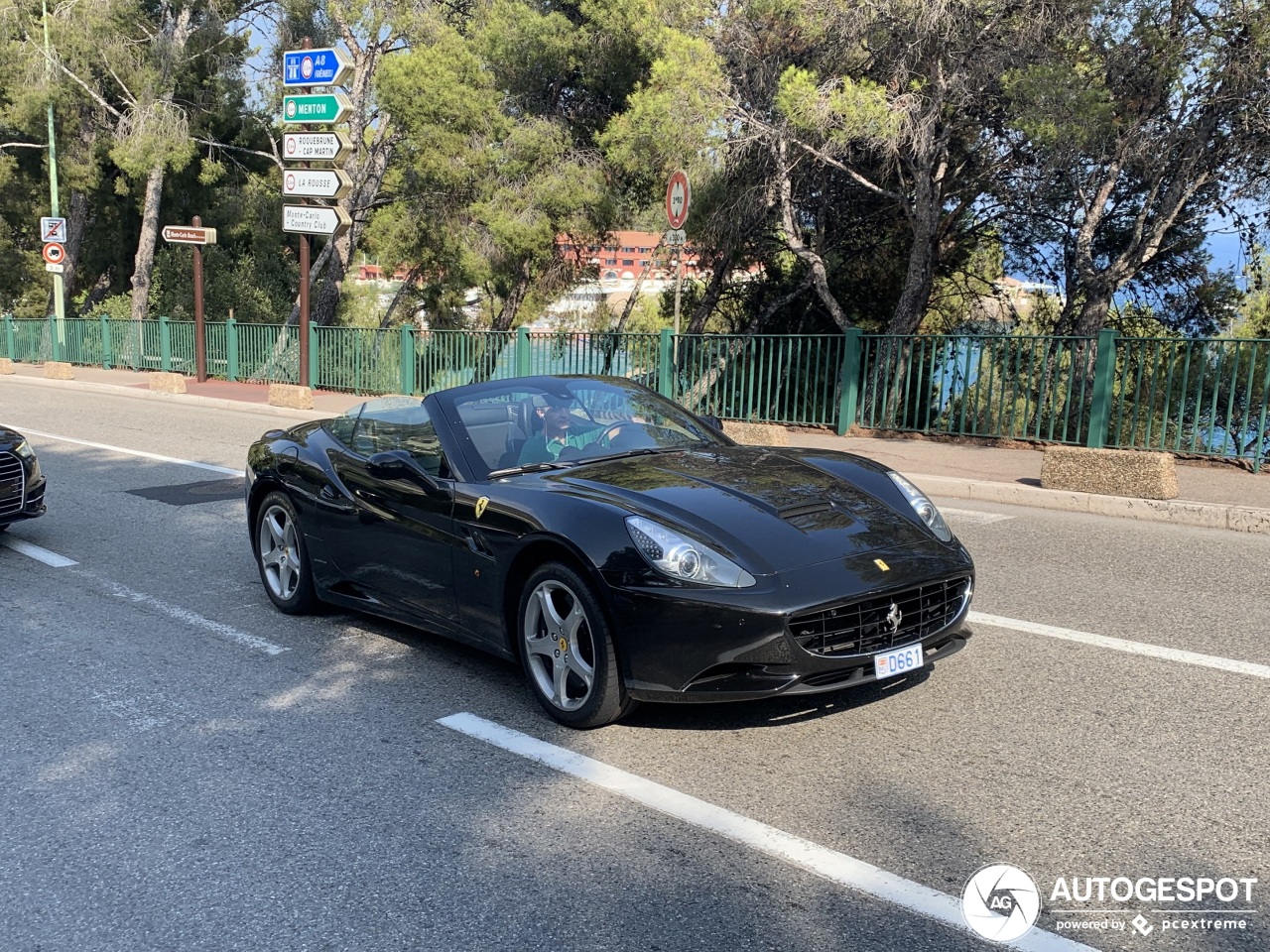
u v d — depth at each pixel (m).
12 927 3.04
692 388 15.40
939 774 3.85
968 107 14.45
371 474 5.20
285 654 5.50
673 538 4.00
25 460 7.93
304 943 2.91
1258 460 10.43
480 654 5.44
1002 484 9.88
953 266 19.50
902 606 4.08
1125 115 12.97
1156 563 7.10
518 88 21.28
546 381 5.64
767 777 3.86
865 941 2.83
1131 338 11.34
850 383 13.75
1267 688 4.66
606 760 4.06
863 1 13.57
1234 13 11.78
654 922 2.95
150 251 30.20
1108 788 3.70
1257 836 3.36
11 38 29.05
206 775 4.02
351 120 25.84
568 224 20.34
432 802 3.75
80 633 5.93
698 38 15.43
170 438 14.91
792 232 16.02
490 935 2.92
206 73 30.28
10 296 41.50
